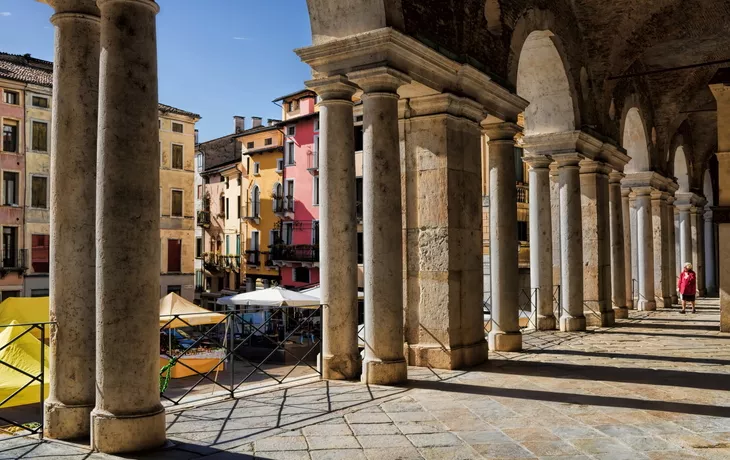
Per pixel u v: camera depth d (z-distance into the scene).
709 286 36.34
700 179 31.45
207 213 57.44
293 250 43.72
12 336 12.96
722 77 15.86
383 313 9.35
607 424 7.08
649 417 7.38
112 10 6.20
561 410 7.70
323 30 9.51
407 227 10.91
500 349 12.59
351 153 9.63
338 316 9.65
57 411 6.55
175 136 43.28
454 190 10.66
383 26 8.99
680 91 22.86
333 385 9.18
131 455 5.94
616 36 16.62
